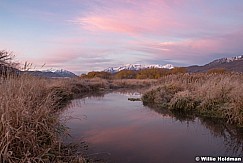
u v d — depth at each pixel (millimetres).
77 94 27000
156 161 6465
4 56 11734
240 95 11000
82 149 7242
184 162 6461
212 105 12359
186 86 17812
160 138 8633
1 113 5785
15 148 5441
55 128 7469
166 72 74125
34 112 6980
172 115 13211
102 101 20547
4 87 7355
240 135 8898
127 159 6602
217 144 7906
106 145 7742
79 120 11797
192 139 8508
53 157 5957
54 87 19047
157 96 18172
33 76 10359
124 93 30422
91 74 70188
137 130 9852
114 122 11406
